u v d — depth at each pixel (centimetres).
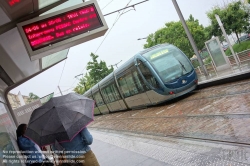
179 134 762
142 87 1536
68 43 486
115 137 1123
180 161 527
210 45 1702
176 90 1342
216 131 651
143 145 772
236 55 1738
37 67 870
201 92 1347
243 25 3253
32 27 471
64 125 382
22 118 1088
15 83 888
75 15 497
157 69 1388
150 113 1404
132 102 1775
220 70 1725
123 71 1720
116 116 2022
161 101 1428
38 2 429
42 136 384
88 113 406
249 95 857
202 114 881
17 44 565
